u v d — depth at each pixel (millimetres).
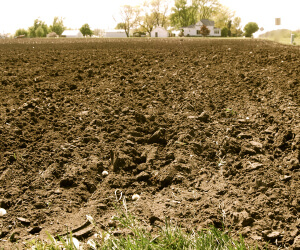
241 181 2938
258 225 2271
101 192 2873
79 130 4219
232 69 8039
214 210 2488
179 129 4176
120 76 7242
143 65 8984
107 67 8789
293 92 5594
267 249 2053
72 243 2043
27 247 2111
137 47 16906
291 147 3533
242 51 12781
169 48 15703
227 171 3170
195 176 3119
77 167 3279
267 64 8656
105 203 2701
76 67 8828
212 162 3381
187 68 8406
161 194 2842
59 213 2555
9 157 3406
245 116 4668
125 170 3281
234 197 2668
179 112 4875
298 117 4309
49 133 4137
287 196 2607
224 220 2381
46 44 22406
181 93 5879
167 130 4164
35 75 7734
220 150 3590
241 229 2262
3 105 5254
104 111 4879
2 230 2336
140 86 6430
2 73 7988
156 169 3264
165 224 2320
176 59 10281
